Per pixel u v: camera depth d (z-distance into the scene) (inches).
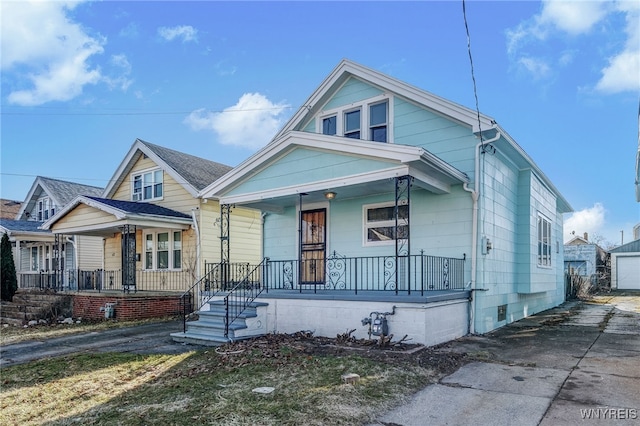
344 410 169.8
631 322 424.2
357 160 333.1
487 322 362.6
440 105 377.7
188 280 593.0
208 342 324.5
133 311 508.4
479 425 157.1
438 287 362.0
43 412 184.4
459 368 235.9
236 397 187.3
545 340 319.3
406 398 185.6
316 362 242.1
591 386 200.8
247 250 647.8
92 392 211.3
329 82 444.1
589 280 968.9
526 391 194.9
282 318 355.6
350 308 318.7
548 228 562.3
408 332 291.4
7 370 270.8
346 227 427.8
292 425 155.6
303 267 454.0
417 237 383.2
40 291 639.8
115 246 716.7
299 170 367.9
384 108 419.5
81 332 428.1
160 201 645.9
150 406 181.9
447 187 365.1
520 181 466.3
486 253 364.8
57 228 642.2
